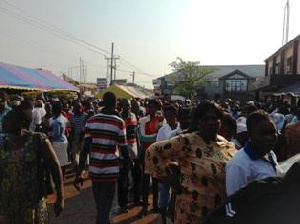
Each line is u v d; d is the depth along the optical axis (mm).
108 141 5285
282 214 1494
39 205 3873
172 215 3934
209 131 3344
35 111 10320
